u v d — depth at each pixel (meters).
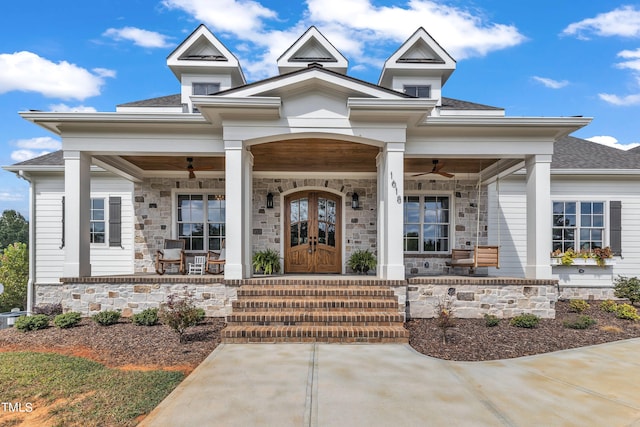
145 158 9.85
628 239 11.77
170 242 11.09
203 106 7.39
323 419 3.68
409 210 11.98
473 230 11.78
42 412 3.90
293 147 9.08
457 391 4.39
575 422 3.68
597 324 7.77
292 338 6.40
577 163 11.86
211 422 3.61
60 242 11.74
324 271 11.79
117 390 4.41
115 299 8.04
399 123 7.96
